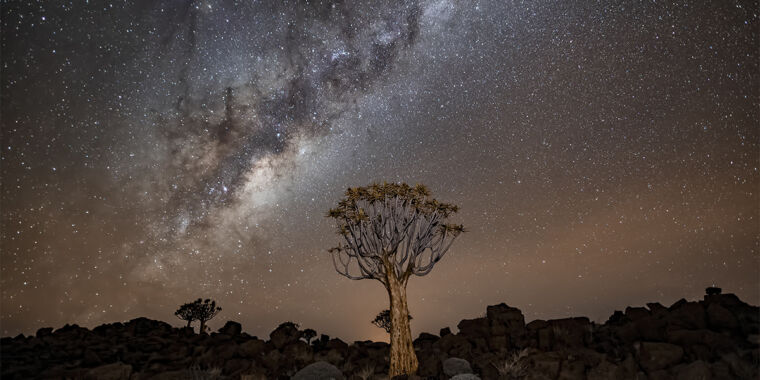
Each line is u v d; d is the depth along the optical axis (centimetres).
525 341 972
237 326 1202
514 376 837
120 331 1088
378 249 1016
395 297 971
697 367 701
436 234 1052
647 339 850
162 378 832
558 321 998
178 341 1047
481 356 966
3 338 939
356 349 1158
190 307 1534
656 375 734
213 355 991
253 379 905
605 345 892
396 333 947
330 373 904
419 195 1062
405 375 880
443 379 886
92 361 877
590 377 788
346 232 1022
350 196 1045
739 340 770
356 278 1012
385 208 1039
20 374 781
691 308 843
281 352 1112
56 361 862
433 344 1088
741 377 671
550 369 813
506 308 1097
